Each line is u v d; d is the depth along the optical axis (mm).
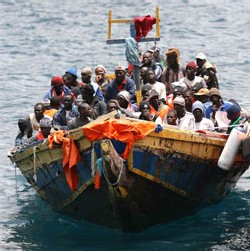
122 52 72000
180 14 89062
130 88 41250
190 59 70000
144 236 35938
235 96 58219
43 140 36250
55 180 36969
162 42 76188
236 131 36656
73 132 34562
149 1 96125
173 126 35375
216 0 96000
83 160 34844
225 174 38375
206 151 36438
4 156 47219
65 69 67000
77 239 35781
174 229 36656
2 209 39969
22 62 69312
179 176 36000
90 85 38031
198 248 34344
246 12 89812
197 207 38219
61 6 93125
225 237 35594
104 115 34688
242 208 39281
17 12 90312
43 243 35469
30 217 38781
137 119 34500
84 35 79375
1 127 52031
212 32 80625
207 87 45844
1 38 78000
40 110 40188
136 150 34125
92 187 35188
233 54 71188
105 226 36750
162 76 44562
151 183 35062
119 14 90188
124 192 34250
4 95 59531
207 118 39812
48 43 75938
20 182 43781
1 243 35500
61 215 38875
